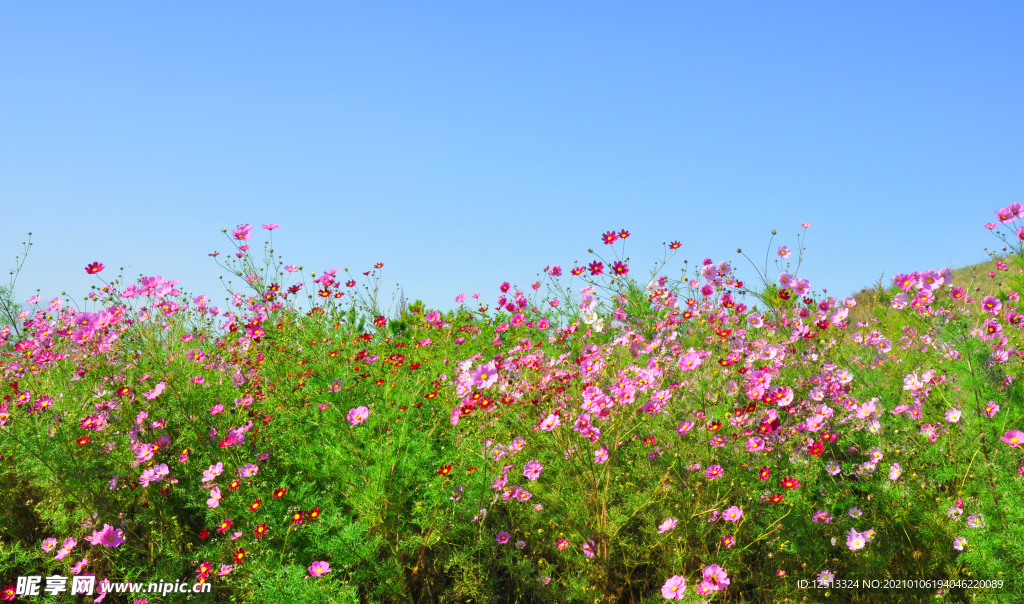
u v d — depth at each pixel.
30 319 4.26
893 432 3.53
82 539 3.04
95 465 3.19
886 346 4.74
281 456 3.34
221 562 2.71
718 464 2.92
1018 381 3.21
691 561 2.79
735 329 4.27
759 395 3.18
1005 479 2.81
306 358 4.27
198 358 4.02
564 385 3.32
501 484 2.96
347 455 3.10
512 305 5.09
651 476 3.00
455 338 5.33
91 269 4.11
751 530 2.90
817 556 2.89
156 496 3.08
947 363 3.86
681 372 3.44
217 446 3.33
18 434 3.14
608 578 2.81
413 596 2.86
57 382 3.84
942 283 3.82
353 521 3.04
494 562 2.96
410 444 3.19
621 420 2.92
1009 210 3.89
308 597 2.35
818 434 3.45
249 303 4.74
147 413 3.36
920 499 3.09
